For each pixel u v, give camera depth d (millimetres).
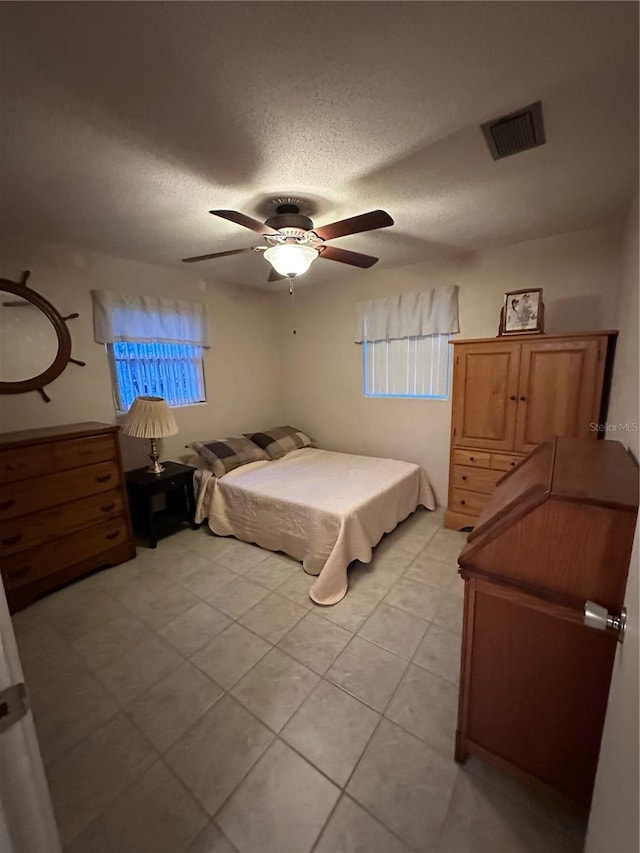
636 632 652
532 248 2807
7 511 2105
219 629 2020
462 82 1172
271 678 1697
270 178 1748
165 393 3426
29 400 2564
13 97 1186
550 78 1157
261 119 1332
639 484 1067
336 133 1420
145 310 3135
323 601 2211
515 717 1174
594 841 815
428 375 3512
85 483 2449
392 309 3512
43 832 682
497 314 3029
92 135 1399
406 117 1338
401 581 2432
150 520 2895
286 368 4449
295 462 3582
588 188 1926
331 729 1454
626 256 2211
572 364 2473
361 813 1182
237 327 3990
